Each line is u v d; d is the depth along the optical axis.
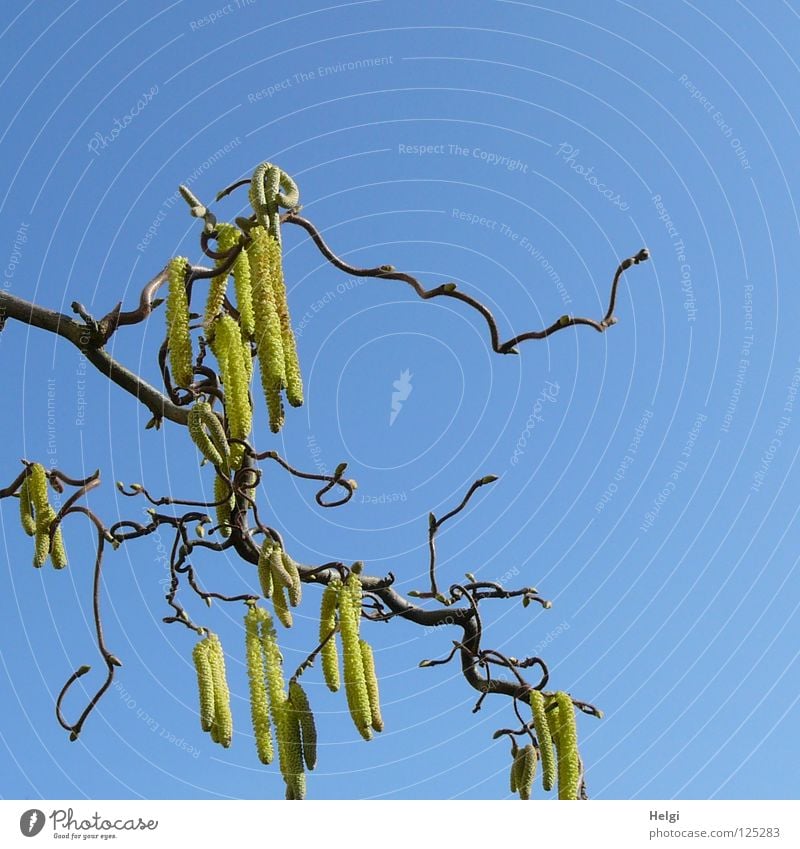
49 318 4.59
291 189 3.93
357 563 4.23
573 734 4.81
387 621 5.44
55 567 4.53
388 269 4.49
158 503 4.70
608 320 4.67
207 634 4.30
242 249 3.67
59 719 4.44
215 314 3.83
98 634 4.50
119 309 4.49
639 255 4.68
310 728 4.09
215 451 3.84
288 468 4.53
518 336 4.63
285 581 4.07
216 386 4.07
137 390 4.76
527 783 4.80
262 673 4.09
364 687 4.03
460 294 4.55
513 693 5.31
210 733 4.16
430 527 5.33
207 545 4.61
